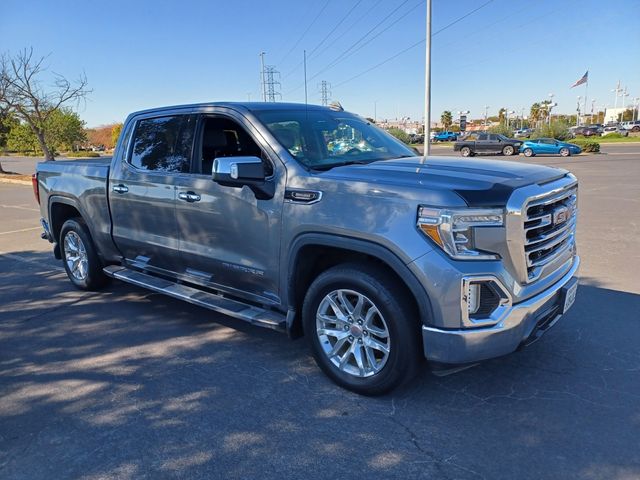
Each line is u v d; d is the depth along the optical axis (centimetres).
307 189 357
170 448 302
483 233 301
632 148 3919
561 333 448
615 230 874
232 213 406
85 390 374
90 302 572
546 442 299
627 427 311
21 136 3078
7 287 639
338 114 480
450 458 287
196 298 448
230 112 423
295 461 288
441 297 302
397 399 350
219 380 384
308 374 391
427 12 2467
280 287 387
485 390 358
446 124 11725
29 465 289
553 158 3038
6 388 380
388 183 324
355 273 337
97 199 545
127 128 520
